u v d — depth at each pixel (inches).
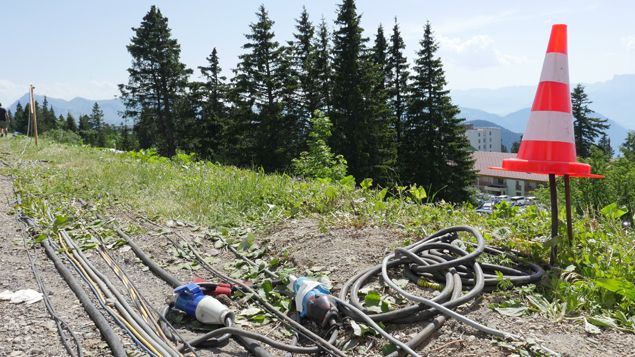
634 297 119.1
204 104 1879.9
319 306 124.8
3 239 203.9
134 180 352.2
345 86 1457.9
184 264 184.5
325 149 978.7
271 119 1504.7
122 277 165.9
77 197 292.4
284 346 114.8
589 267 145.9
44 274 164.9
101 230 224.5
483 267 150.6
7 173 380.5
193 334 126.6
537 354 102.4
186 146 1852.9
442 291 131.4
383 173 1397.6
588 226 201.6
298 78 1617.9
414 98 1644.9
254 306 144.9
